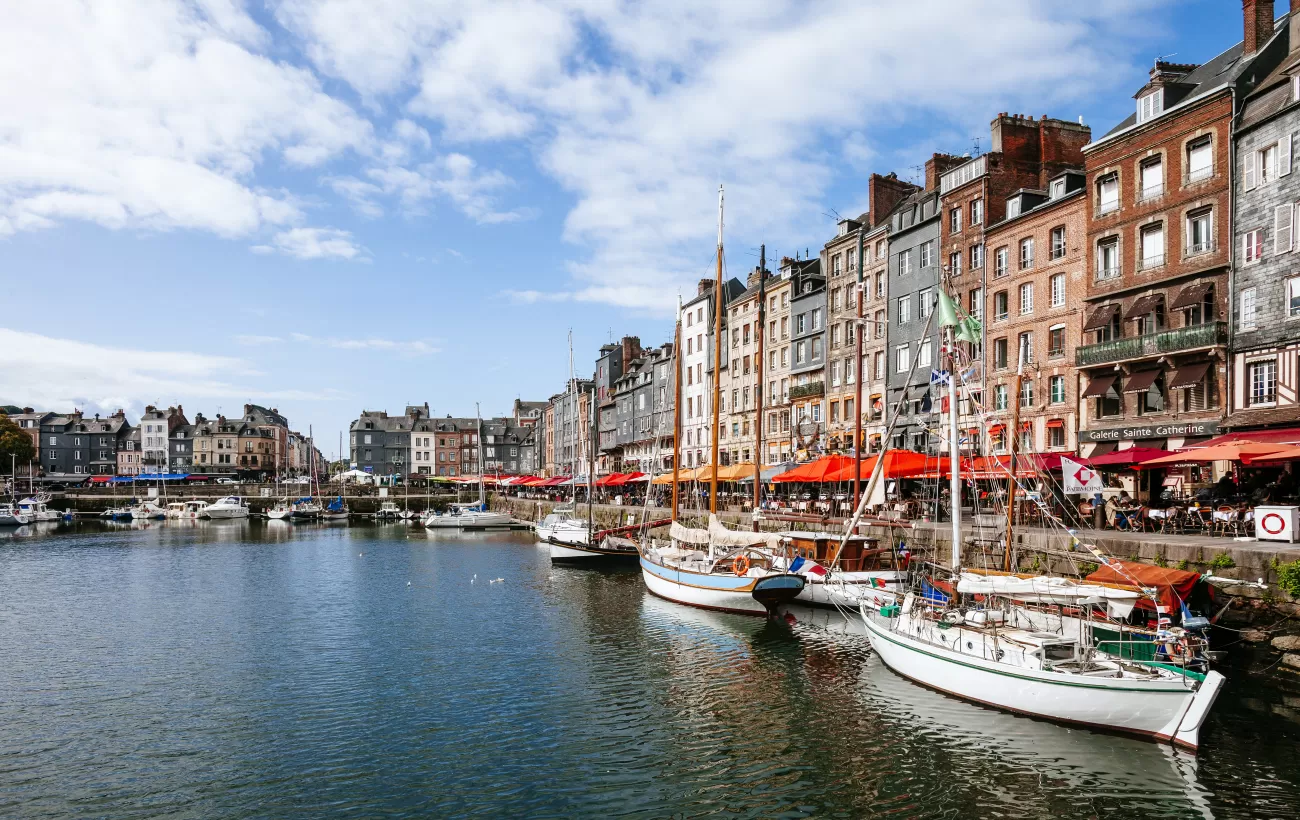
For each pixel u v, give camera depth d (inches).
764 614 1173.7
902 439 1988.2
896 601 925.8
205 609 1344.7
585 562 1897.1
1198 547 849.5
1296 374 1133.1
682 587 1282.0
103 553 2365.9
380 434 6407.5
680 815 539.8
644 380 3779.5
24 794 585.9
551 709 766.5
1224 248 1253.1
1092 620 747.4
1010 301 1691.7
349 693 828.6
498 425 6692.9
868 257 2177.7
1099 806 531.2
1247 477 1163.3
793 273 2568.9
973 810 532.7
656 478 2251.5
